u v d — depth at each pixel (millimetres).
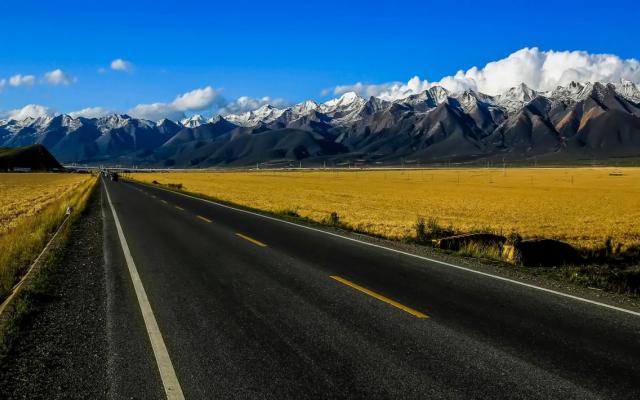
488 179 116750
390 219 27438
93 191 49969
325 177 137250
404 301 8414
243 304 8242
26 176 136000
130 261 12250
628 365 5684
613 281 10664
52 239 15773
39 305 8211
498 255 13461
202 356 5938
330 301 8414
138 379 5312
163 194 45781
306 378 5305
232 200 41281
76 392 5020
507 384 5160
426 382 5195
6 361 5816
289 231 18531
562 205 44312
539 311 7863
